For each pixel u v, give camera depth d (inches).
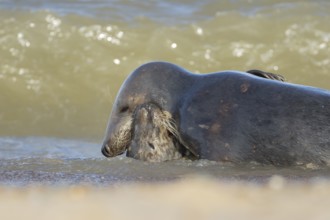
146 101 1343.5
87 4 2385.6
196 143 1288.1
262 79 1284.4
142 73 1364.4
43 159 1360.7
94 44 2204.7
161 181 1090.7
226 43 2234.3
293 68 2176.4
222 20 2317.9
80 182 1085.1
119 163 1282.0
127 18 2309.3
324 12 2347.4
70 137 1720.0
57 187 971.3
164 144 1317.7
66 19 2265.0
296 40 2242.9
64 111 1984.5
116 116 1369.3
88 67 2143.2
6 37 2190.0
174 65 1368.1
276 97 1248.8
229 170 1197.1
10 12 2285.9
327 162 1192.8
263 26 2294.5
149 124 1327.5
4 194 801.6
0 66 2118.6
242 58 2201.0
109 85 2101.4
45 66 2134.6
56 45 2192.4
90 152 1496.1
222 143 1262.3
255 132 1238.9
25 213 671.1
